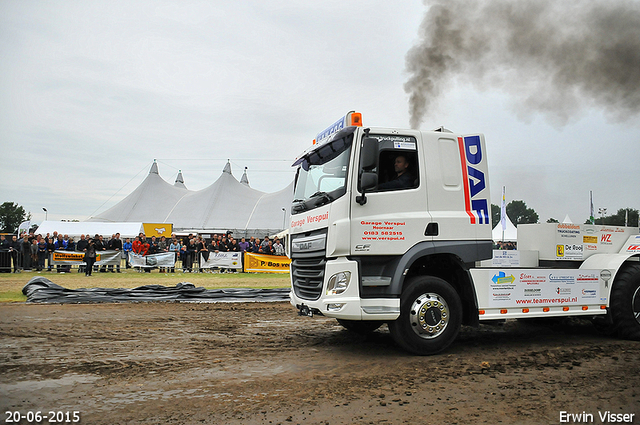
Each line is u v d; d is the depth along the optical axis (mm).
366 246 5582
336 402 4051
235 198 49312
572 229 7230
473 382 4652
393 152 5898
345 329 7695
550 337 7133
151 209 47281
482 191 6250
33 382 4613
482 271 6070
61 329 7391
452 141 6223
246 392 4324
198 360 5543
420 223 5840
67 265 20484
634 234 7652
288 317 8891
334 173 5941
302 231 6453
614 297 6820
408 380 4730
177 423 3568
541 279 6395
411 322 5758
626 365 5336
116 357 5656
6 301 10578
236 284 15430
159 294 11453
